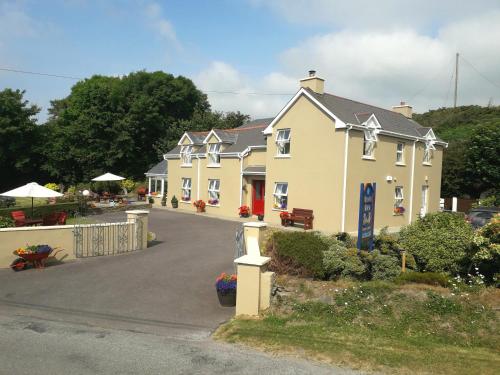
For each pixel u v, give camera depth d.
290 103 22.58
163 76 57.06
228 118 54.09
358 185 20.95
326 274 9.91
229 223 23.75
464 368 6.29
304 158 21.97
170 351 6.90
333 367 6.32
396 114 29.16
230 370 6.17
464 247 10.40
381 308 8.33
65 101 66.88
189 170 31.66
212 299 10.06
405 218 25.11
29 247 12.75
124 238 15.36
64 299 9.98
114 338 7.51
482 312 7.91
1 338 7.38
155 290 10.73
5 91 42.53
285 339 7.38
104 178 34.75
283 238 10.32
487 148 28.86
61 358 6.53
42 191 18.16
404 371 6.20
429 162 27.44
